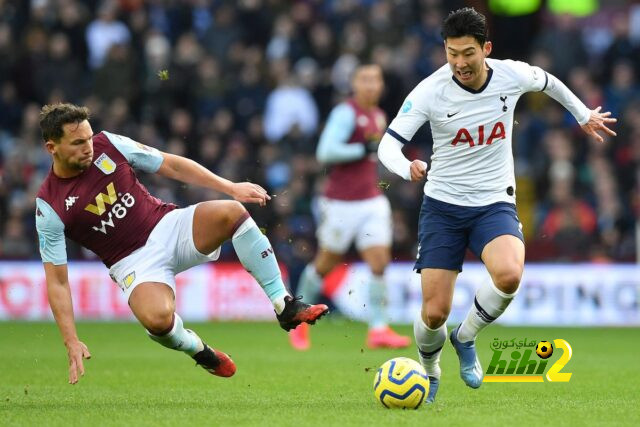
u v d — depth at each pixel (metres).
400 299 45.72
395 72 50.97
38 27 51.91
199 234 21.25
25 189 48.22
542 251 45.59
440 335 21.36
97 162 20.86
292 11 54.28
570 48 54.28
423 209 21.83
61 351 33.31
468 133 21.03
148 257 21.05
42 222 20.44
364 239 34.75
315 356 31.80
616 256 45.38
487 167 21.27
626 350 33.69
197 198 46.69
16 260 45.72
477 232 21.19
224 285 46.47
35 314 45.56
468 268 44.16
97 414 19.30
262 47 54.44
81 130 19.84
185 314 46.38
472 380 21.80
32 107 49.66
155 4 54.97
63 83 51.28
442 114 21.05
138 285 20.84
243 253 21.19
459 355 21.84
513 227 20.97
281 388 23.97
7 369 28.20
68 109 19.84
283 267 46.00
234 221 21.11
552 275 45.03
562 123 53.19
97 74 50.53
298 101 51.38
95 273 45.97
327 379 25.78
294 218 46.44
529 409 19.89
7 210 47.78
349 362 29.98
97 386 24.50
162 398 22.14
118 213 20.92
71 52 52.47
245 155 48.84
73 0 54.19
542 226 47.16
